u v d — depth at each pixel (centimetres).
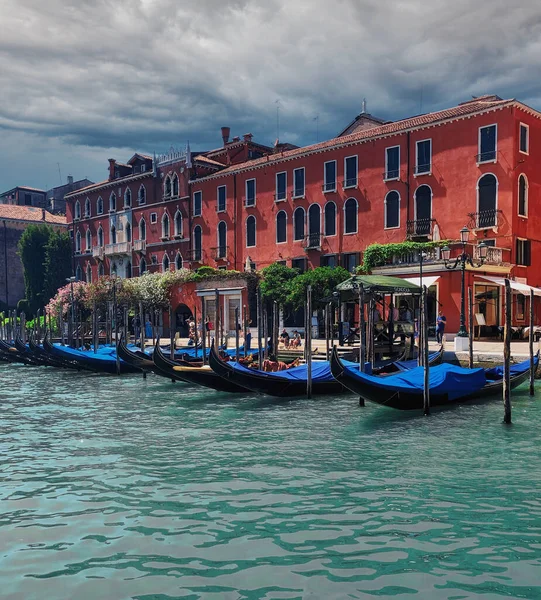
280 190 3697
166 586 541
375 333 2172
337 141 3419
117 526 679
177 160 4416
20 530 668
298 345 2609
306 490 805
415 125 3011
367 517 704
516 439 1092
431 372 1430
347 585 540
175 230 4441
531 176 2798
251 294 3419
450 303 2573
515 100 2681
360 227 3275
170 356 2144
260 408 1468
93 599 520
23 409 1503
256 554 604
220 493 794
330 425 1241
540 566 577
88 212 5297
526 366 1666
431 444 1060
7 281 5778
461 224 2862
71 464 946
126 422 1308
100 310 3922
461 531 662
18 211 6022
